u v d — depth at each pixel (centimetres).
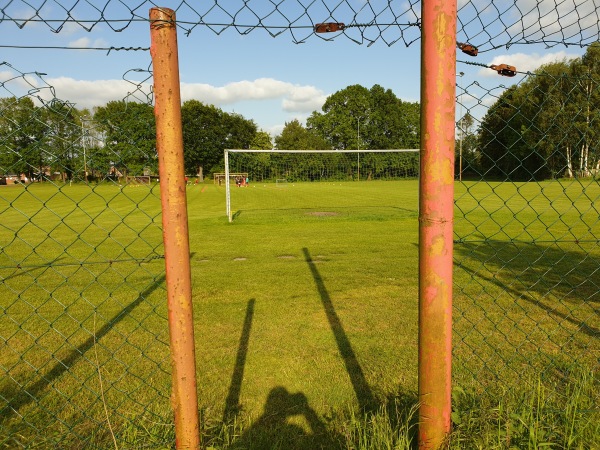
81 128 189
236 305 505
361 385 309
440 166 174
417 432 214
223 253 848
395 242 946
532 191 2144
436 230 178
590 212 1367
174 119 162
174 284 172
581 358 331
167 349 382
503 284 566
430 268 182
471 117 214
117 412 253
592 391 259
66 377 326
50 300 537
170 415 247
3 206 1869
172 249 169
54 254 879
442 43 167
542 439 212
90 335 417
